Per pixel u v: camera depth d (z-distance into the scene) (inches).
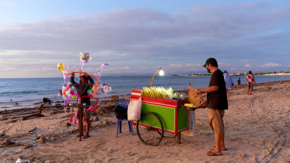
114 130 211.5
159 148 151.0
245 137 174.2
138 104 160.9
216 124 130.9
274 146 149.5
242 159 125.2
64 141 174.6
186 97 167.3
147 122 161.6
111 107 367.2
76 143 168.2
